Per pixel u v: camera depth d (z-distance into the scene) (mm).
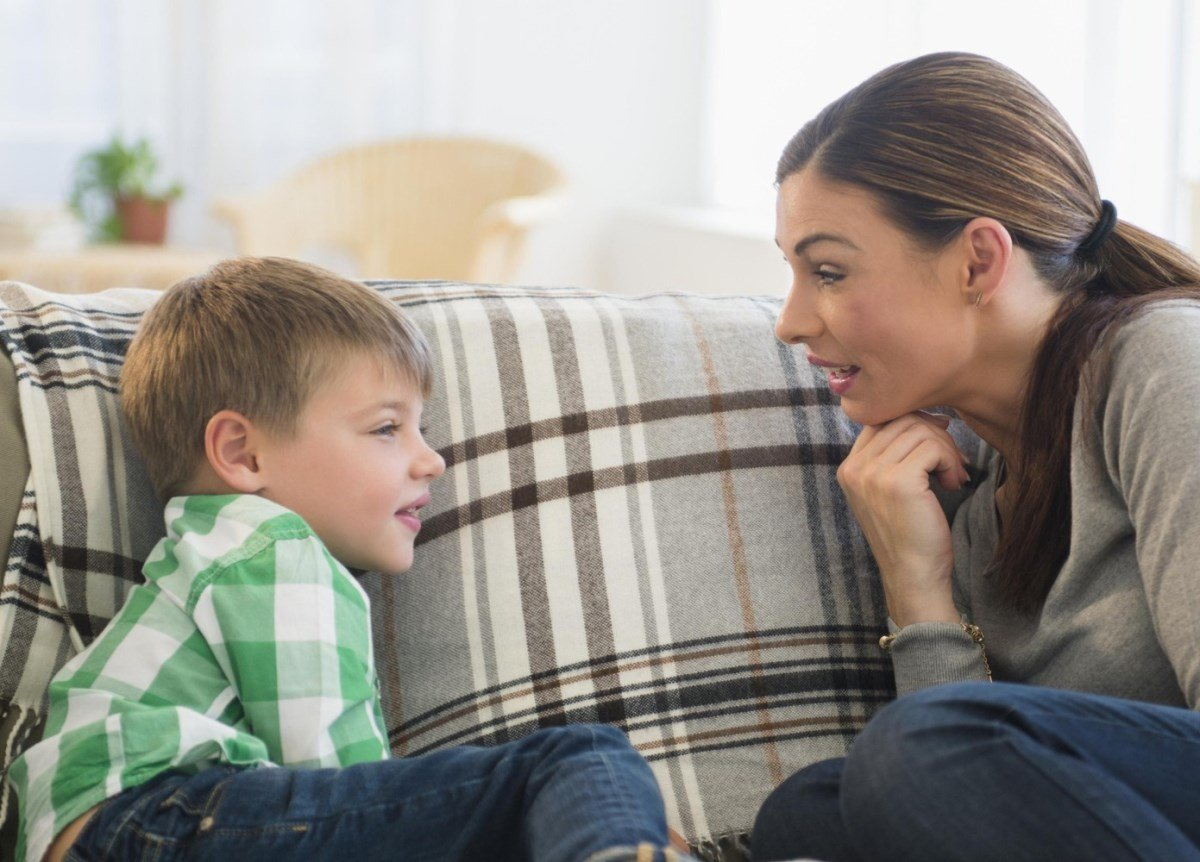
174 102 4207
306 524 1162
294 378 1194
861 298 1217
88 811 1017
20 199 4102
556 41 4633
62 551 1165
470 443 1332
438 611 1298
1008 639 1277
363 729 1118
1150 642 1151
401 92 4410
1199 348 1112
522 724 1256
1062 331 1188
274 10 4242
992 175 1176
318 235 3799
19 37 4043
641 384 1369
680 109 4801
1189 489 1062
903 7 3518
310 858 1009
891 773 962
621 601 1298
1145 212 2773
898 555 1296
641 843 913
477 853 1037
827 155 1216
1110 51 2836
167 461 1210
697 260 4172
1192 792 980
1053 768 915
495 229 3449
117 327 1299
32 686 1148
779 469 1380
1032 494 1212
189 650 1098
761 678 1311
